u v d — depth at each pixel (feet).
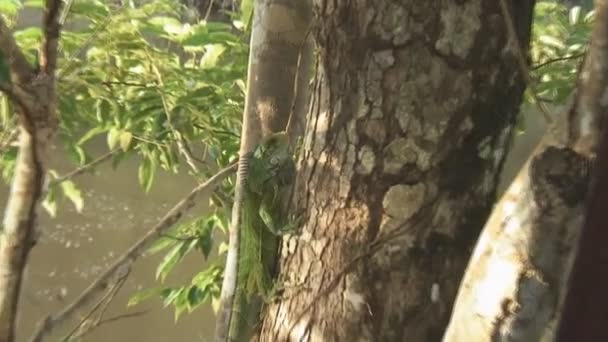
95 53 8.65
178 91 8.74
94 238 13.07
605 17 4.54
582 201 4.62
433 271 6.36
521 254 4.84
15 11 8.50
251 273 7.16
